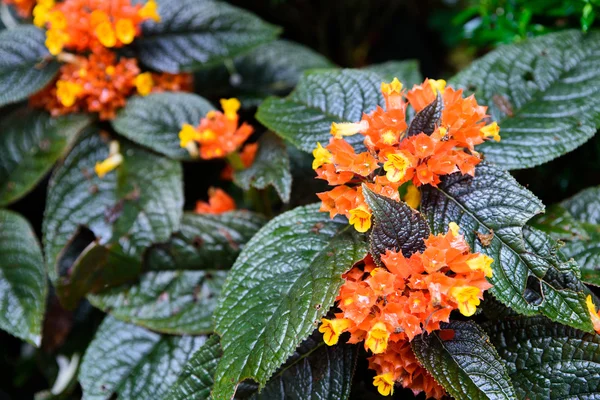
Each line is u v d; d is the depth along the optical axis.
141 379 0.56
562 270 0.47
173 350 0.57
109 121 0.65
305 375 0.50
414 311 0.44
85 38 0.62
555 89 0.55
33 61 0.64
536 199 0.47
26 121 0.65
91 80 0.62
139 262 0.58
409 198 0.50
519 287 0.47
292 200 0.61
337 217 0.51
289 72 0.73
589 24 0.57
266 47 0.74
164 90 0.66
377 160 0.47
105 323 0.58
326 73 0.56
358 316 0.44
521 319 0.50
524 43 0.57
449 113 0.46
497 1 0.64
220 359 0.49
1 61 0.64
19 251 0.61
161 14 0.66
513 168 0.52
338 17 0.86
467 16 0.67
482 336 0.47
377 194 0.46
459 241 0.44
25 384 0.72
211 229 0.59
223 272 0.58
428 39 0.89
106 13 0.61
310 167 0.62
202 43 0.65
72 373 0.67
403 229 0.46
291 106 0.56
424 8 0.86
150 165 0.62
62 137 0.63
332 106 0.55
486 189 0.48
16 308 0.59
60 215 0.61
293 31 0.88
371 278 0.44
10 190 0.62
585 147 0.60
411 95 0.49
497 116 0.54
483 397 0.45
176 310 0.57
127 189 0.61
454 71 0.88
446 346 0.47
